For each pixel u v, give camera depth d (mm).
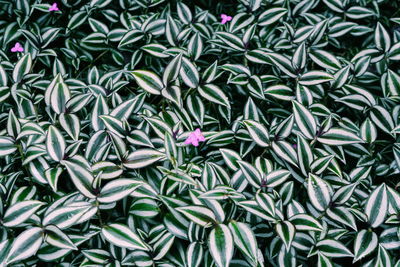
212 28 993
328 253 701
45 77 959
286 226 677
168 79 753
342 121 857
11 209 651
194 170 756
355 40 1107
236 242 651
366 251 680
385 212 692
